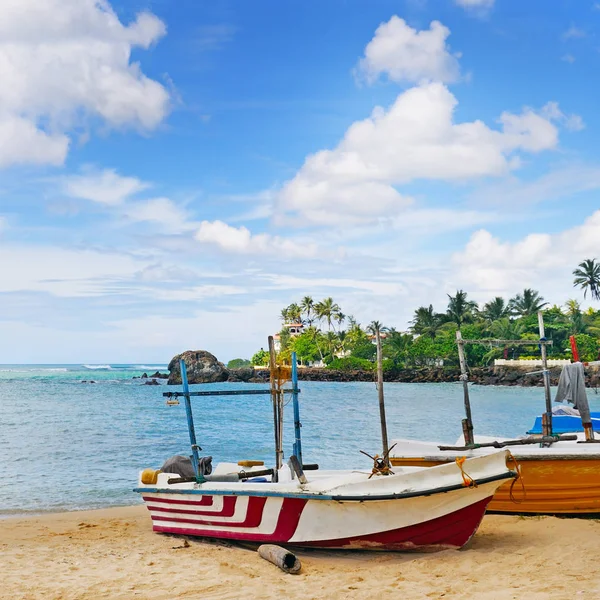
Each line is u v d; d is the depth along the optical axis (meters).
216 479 10.24
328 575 8.00
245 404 52.00
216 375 91.12
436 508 8.35
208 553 9.25
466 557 8.40
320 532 8.74
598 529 9.72
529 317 97.00
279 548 8.53
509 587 7.10
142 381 102.62
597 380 74.38
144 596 7.35
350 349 114.44
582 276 99.38
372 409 44.66
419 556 8.62
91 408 45.47
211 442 25.62
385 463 9.79
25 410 43.16
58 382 96.94
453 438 27.22
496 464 8.52
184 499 10.08
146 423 33.97
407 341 102.88
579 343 87.00
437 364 102.00
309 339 118.88
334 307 119.81
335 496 8.46
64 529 11.41
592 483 10.40
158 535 10.57
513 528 10.09
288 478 10.07
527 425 32.75
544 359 12.58
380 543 8.63
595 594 6.64
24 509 14.05
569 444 11.65
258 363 122.88
